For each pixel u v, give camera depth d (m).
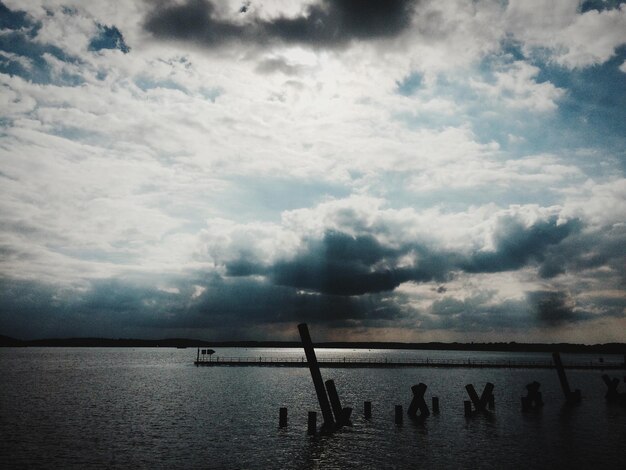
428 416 40.41
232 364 123.25
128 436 33.69
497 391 62.41
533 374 93.75
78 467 25.66
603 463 25.67
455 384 72.75
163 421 39.91
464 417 39.62
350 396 57.62
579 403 47.53
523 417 39.50
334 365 115.69
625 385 72.25
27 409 46.72
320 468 25.58
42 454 28.36
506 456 27.23
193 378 85.31
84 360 181.25
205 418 41.44
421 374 93.81
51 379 85.00
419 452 28.36
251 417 41.97
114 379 84.44
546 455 27.38
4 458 27.30
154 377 88.50
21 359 190.12
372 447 29.67
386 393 60.94
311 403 51.50
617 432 33.41
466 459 26.77
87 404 50.69
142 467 25.70
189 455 28.28
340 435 33.03
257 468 25.61
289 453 28.55
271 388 67.25
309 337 34.75
